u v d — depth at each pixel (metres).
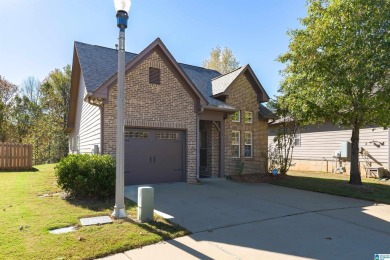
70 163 7.91
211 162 14.32
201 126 15.27
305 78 11.48
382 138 15.26
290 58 11.93
